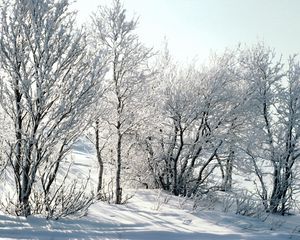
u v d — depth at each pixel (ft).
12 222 25.23
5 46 26.96
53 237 23.58
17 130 27.99
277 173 53.67
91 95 28.91
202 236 29.22
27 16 27.50
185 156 55.52
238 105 54.19
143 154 56.95
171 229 30.01
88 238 24.50
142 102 47.93
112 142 53.88
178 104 52.01
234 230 33.45
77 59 29.50
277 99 55.62
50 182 29.96
